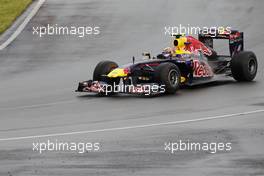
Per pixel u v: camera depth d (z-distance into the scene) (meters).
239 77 67.62
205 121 50.00
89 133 47.28
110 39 93.94
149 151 41.59
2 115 56.16
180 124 49.22
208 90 63.72
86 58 85.81
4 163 39.69
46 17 105.50
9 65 83.94
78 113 55.28
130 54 86.19
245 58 67.25
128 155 40.78
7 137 47.09
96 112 55.34
